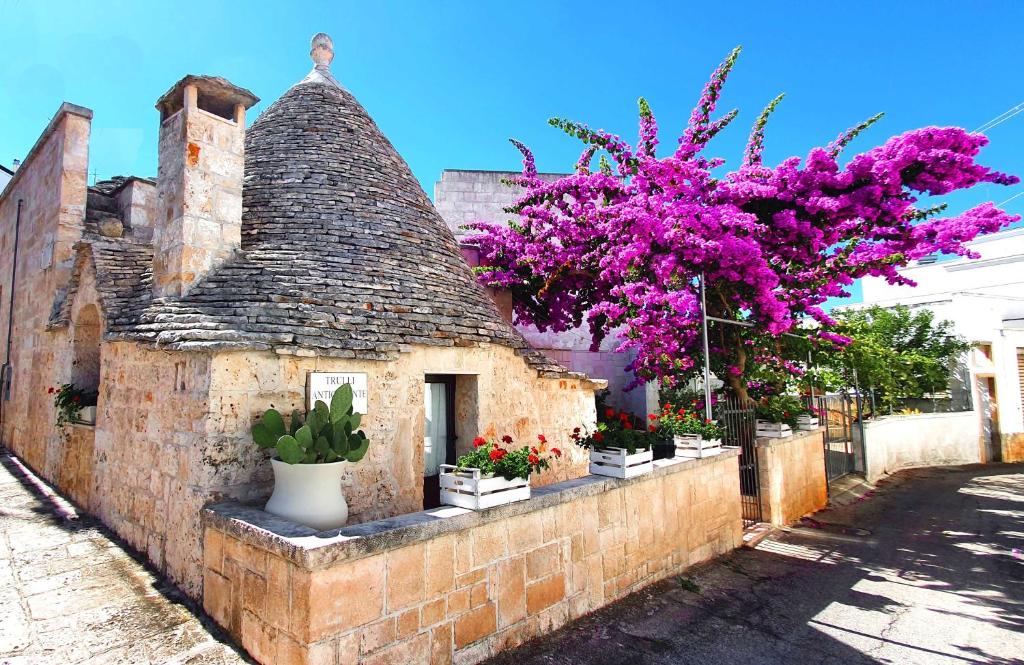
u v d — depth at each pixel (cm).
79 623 393
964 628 506
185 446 464
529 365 732
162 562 484
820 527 891
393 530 343
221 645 366
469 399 652
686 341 883
